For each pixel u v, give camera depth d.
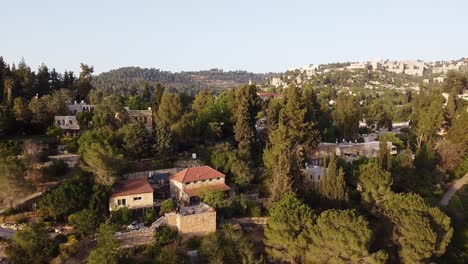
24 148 82.38
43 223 64.19
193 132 100.25
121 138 88.00
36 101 101.69
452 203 84.19
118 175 77.38
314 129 96.00
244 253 59.75
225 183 81.56
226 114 109.62
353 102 124.81
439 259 64.06
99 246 56.59
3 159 69.06
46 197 66.75
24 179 69.25
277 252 61.06
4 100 110.69
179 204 73.50
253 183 84.75
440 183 95.06
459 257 67.75
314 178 86.81
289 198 65.06
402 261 60.41
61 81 141.75
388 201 67.56
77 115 100.62
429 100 131.25
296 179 73.62
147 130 94.81
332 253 56.88
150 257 59.28
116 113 101.69
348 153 105.88
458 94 181.38
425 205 64.25
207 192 72.94
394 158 90.81
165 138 88.75
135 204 70.81
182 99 134.62
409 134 127.25
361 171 76.25
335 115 126.94
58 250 59.06
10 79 117.50
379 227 64.25
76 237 62.31
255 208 71.50
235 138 96.50
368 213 70.88
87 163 73.06
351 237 54.81
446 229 61.91
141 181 76.06
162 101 102.56
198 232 65.31
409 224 59.84
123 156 80.62
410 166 86.62
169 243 62.19
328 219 57.62
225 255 59.00
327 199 71.88
